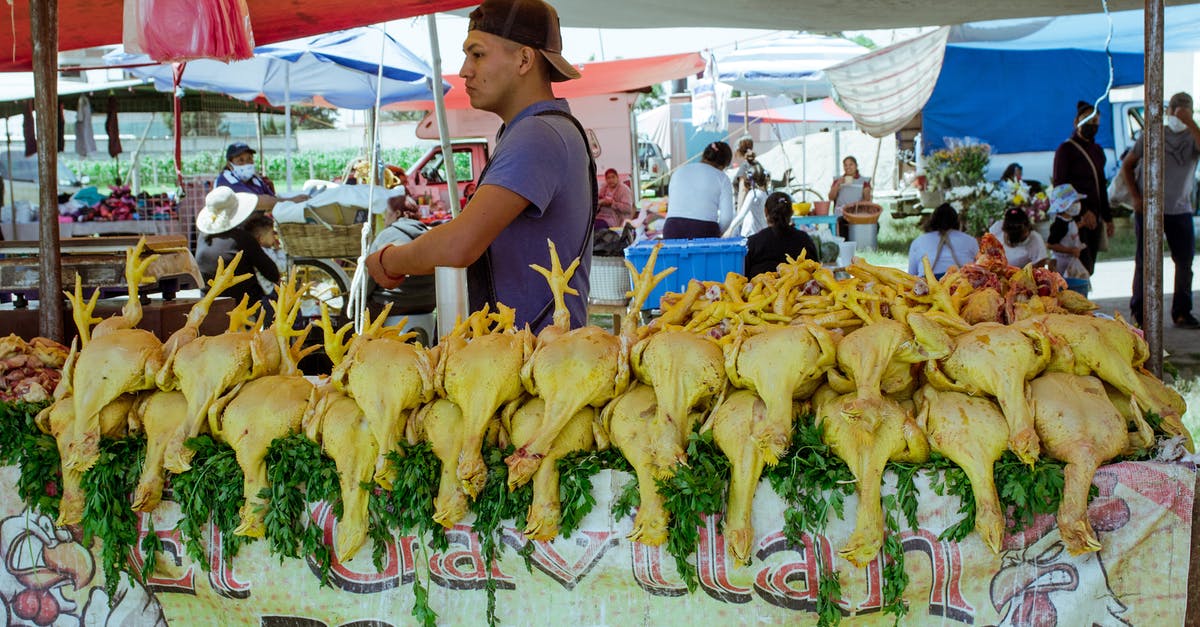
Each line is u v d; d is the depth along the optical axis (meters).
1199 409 5.11
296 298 2.06
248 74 10.27
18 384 2.05
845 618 1.81
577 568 1.84
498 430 1.89
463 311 2.35
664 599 1.84
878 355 1.75
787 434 1.71
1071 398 1.75
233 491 1.89
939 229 6.45
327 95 11.30
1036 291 2.27
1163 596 1.75
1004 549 1.76
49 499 1.99
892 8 5.19
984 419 1.73
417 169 14.62
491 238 2.34
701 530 1.80
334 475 1.86
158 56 2.39
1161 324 2.20
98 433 1.92
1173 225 7.41
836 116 19.39
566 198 2.46
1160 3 2.14
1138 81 12.45
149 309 2.84
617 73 12.01
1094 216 7.47
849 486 1.75
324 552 1.88
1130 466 1.74
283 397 1.91
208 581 1.94
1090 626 1.76
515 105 2.56
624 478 1.82
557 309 2.02
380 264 2.46
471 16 2.60
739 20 5.89
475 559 1.86
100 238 2.99
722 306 2.00
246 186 8.32
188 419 1.91
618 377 1.84
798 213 11.55
